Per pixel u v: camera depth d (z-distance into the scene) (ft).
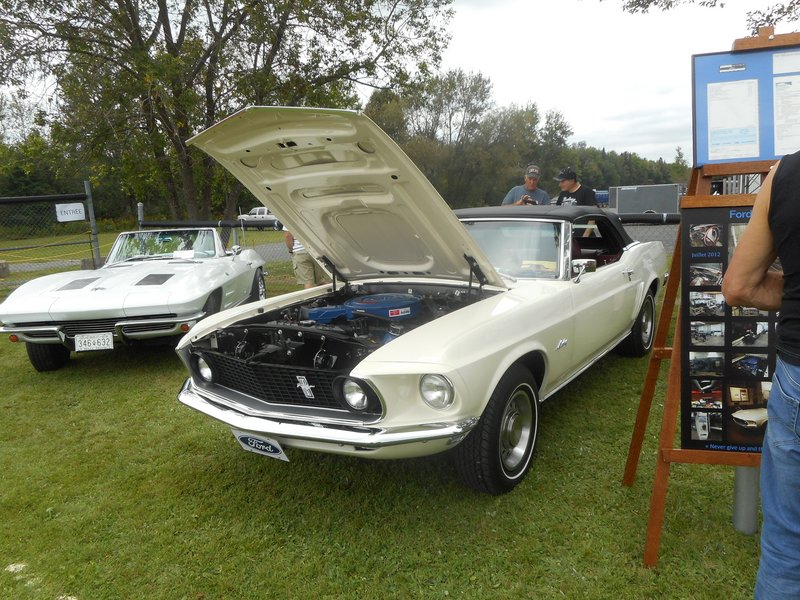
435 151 131.13
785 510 4.92
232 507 9.46
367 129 8.04
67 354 18.33
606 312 12.80
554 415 12.49
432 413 7.77
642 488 9.38
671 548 7.86
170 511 9.45
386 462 10.74
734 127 6.89
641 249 15.94
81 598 7.44
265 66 37.96
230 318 10.62
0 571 8.05
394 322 10.23
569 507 8.93
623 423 12.01
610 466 10.16
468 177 139.03
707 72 7.00
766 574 5.09
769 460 5.08
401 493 9.62
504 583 7.34
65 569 8.04
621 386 14.17
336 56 40.73
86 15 33.17
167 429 12.92
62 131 34.76
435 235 10.51
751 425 7.04
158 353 19.44
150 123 35.06
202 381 10.17
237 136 8.91
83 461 11.44
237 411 9.07
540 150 166.71
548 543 8.08
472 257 10.62
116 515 9.39
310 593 7.33
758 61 6.84
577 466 10.19
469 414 8.01
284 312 11.55
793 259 4.60
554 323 10.27
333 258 12.91
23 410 14.48
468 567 7.69
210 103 37.60
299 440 8.39
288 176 10.18
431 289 12.00
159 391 15.53
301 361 9.39
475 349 8.20
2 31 30.45
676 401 7.33
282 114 7.97
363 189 10.00
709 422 7.17
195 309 16.72
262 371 8.96
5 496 10.11
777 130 6.80
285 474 10.52
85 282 17.63
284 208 11.34
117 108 34.83
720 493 9.13
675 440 11.22
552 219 12.37
